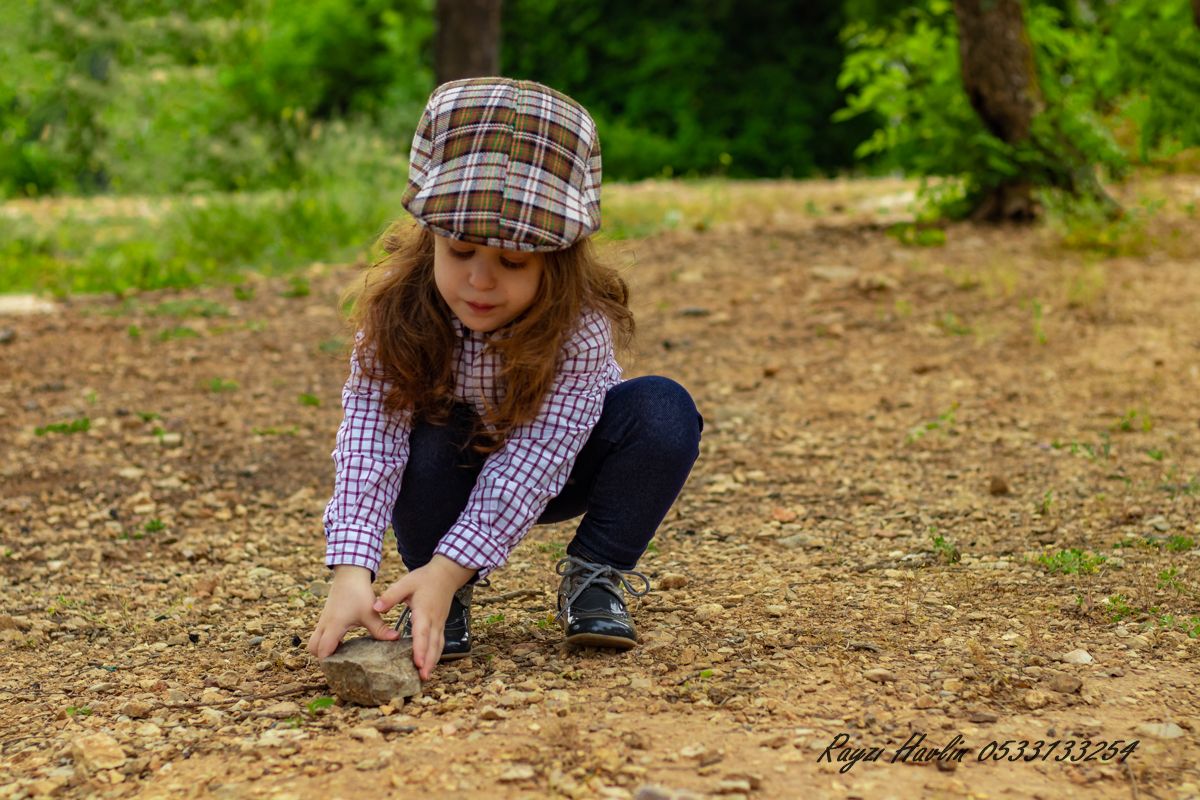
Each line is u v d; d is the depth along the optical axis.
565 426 2.55
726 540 3.78
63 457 4.84
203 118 13.28
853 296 6.75
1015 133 8.01
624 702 2.45
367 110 19.31
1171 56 8.62
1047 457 4.47
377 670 2.45
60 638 3.13
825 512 4.03
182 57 13.77
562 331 2.46
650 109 21.39
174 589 3.51
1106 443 4.40
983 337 5.94
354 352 2.60
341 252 8.71
